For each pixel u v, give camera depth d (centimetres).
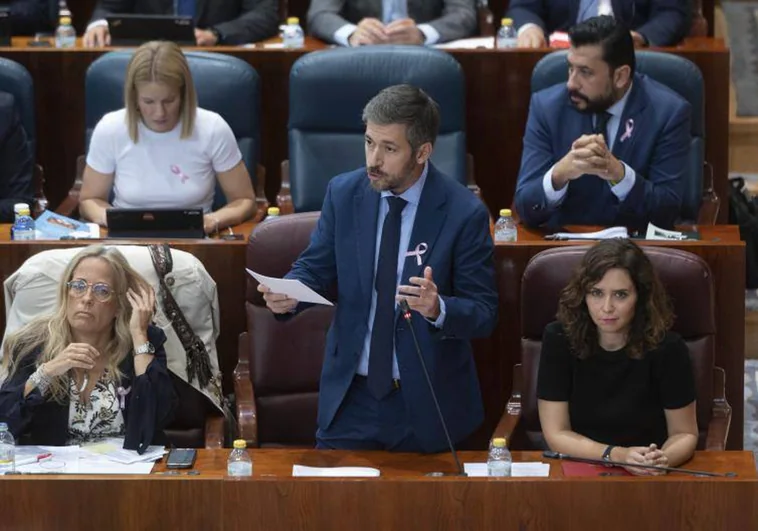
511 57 1884
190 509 1114
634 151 1606
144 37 1962
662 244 1459
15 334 1336
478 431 1502
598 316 1235
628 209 1570
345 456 1222
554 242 1466
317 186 1767
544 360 1273
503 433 1320
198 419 1411
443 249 1183
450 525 1104
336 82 1766
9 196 1805
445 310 1143
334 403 1223
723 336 1462
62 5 2241
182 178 1706
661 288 1249
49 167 1953
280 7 2208
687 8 2027
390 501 1102
